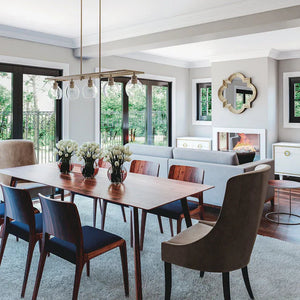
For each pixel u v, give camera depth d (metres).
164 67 7.50
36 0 3.62
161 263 2.87
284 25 3.55
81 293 2.38
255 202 2.01
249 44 6.00
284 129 7.05
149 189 2.64
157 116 7.54
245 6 3.59
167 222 3.95
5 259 2.93
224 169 4.04
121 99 6.61
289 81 6.91
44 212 2.19
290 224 3.95
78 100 5.69
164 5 3.75
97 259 2.95
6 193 2.43
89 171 3.02
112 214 4.23
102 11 3.97
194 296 2.36
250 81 6.75
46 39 5.09
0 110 4.79
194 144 7.70
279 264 2.87
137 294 2.23
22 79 5.00
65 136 5.50
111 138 6.45
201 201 3.18
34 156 4.56
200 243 2.00
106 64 6.14
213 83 7.32
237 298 2.33
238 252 2.03
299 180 6.80
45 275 2.66
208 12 3.88
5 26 4.59
